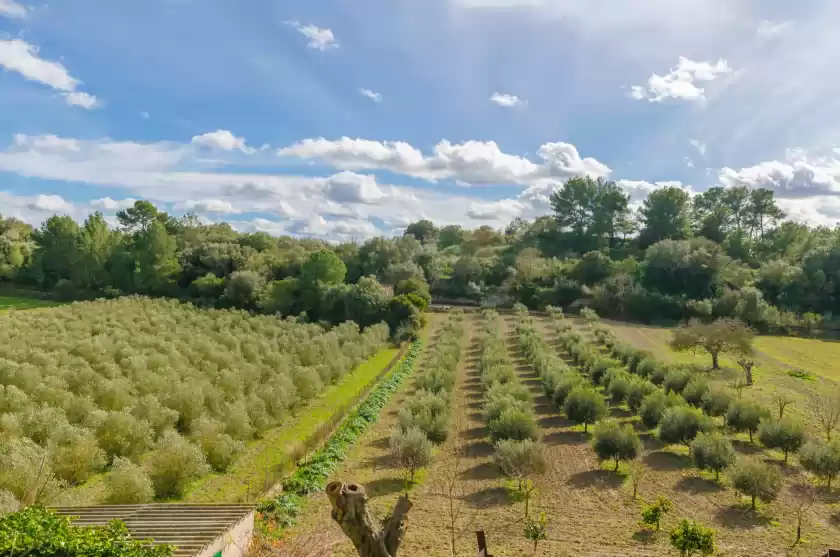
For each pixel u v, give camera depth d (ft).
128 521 51.70
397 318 223.30
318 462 89.61
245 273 249.55
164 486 75.92
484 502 77.41
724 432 108.99
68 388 104.17
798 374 155.74
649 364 146.92
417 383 140.36
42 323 170.40
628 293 257.14
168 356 132.77
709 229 363.56
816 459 82.48
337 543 63.57
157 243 266.98
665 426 99.25
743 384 144.05
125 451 82.12
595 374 142.61
